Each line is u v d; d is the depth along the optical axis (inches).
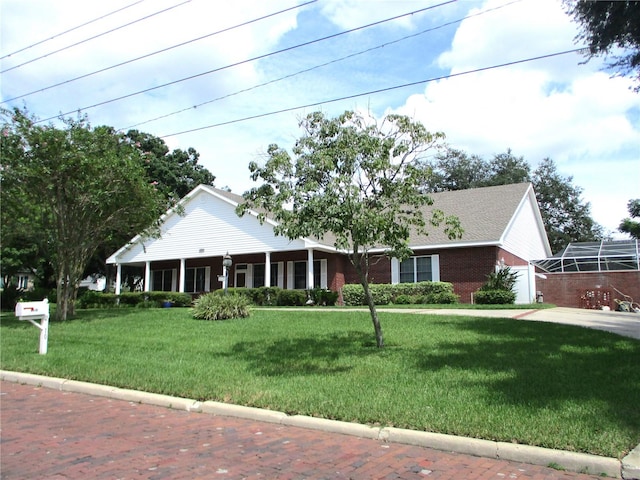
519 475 185.5
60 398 322.0
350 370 343.6
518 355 372.2
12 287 1240.8
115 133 712.4
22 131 637.9
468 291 899.4
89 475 183.5
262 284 1112.8
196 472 187.2
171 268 1254.9
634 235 1636.3
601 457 189.0
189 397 298.5
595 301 957.8
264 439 230.4
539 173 1756.9
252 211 1029.8
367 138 378.0
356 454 209.2
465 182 1785.2
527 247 1127.0
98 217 741.3
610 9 366.9
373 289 932.6
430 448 217.0
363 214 360.2
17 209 707.4
